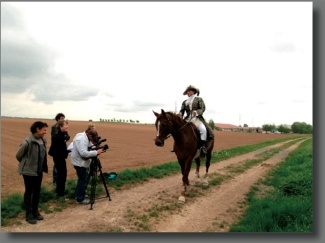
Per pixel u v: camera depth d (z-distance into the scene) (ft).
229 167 51.06
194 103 31.86
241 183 37.96
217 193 31.91
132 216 22.68
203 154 31.58
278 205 24.62
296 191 30.42
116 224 20.90
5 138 94.68
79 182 24.99
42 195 25.11
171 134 28.07
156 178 37.32
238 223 22.53
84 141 24.80
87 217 21.90
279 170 48.44
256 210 24.70
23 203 23.07
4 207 21.83
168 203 26.73
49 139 89.97
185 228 21.35
